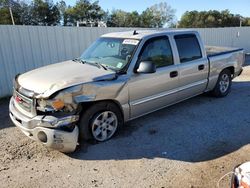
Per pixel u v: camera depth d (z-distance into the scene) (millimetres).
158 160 3959
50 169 3789
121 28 10156
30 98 3943
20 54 7730
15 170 3775
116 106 4562
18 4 55156
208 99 6820
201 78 6066
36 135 3918
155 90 5031
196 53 5898
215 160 3904
